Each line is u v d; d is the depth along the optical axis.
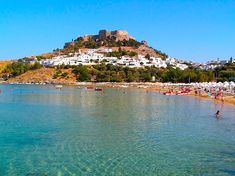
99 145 45.72
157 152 42.25
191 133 54.50
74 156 40.22
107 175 33.72
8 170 34.97
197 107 96.12
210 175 33.81
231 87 159.38
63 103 106.19
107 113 79.38
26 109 88.44
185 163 37.69
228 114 79.81
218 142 47.91
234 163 37.78
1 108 91.06
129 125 61.72
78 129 57.31
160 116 74.75
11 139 48.97
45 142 47.28
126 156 40.34
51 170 35.12
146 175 33.75
